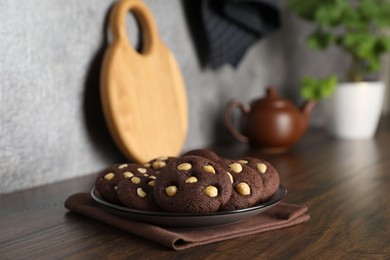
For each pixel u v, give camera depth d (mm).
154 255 679
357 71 1345
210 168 707
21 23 908
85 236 731
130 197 715
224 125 1330
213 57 1211
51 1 948
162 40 1147
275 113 1186
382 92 1336
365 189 902
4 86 891
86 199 818
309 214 796
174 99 1119
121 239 720
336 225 755
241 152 1213
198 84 1246
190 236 701
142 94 1049
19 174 920
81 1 995
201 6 1168
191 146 1241
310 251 685
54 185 952
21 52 911
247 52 1391
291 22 1554
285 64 1563
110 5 1046
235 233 715
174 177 700
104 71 997
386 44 1274
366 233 730
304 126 1237
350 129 1331
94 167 1034
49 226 767
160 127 1082
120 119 1003
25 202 865
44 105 946
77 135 1001
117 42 1017
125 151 1024
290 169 1049
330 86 1261
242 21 1229
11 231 753
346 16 1278
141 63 1051
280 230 740
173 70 1121
